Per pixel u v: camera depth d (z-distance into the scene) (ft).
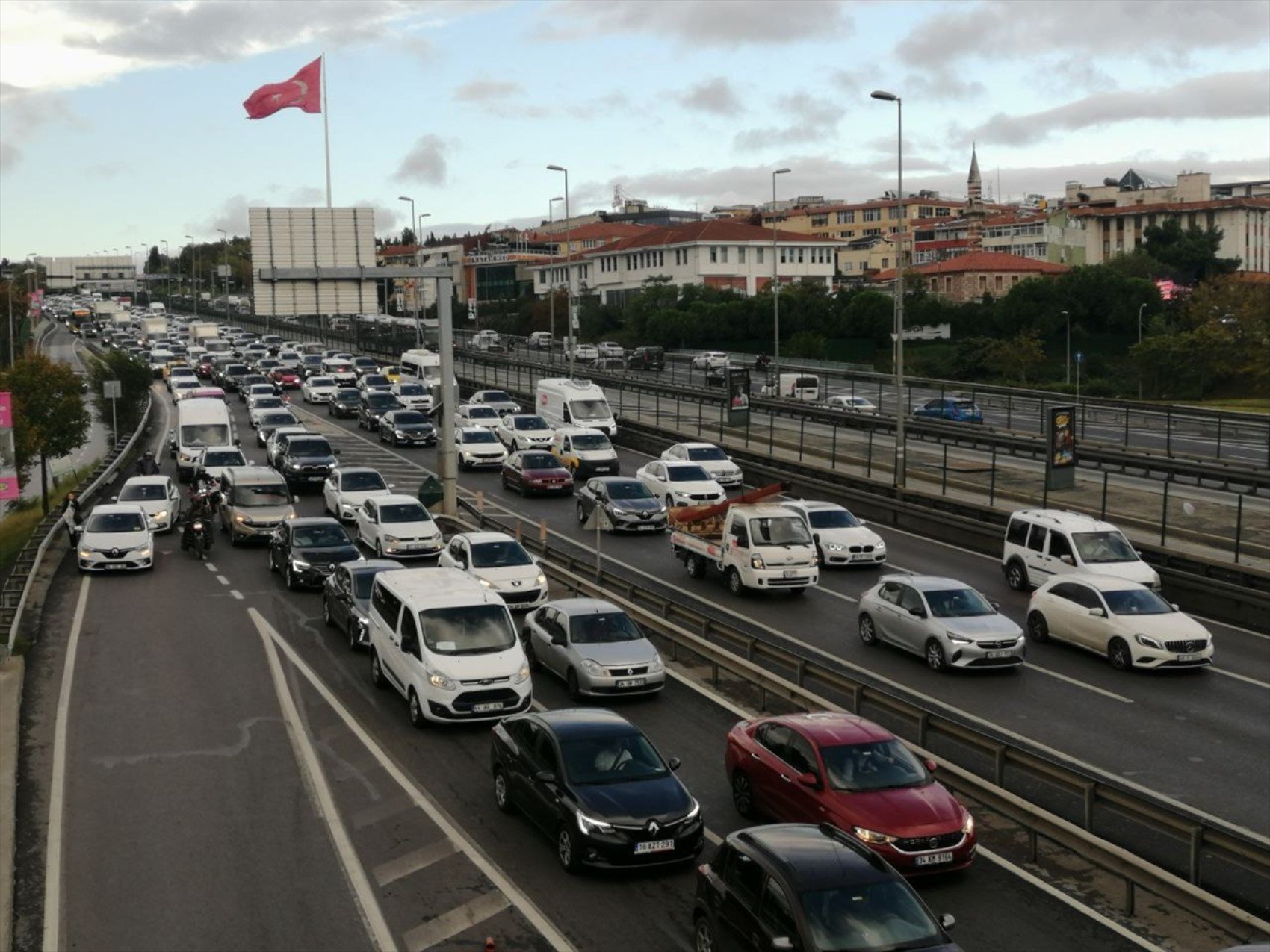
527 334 427.33
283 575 102.12
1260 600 90.33
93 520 108.47
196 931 41.55
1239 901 44.37
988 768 59.26
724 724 65.72
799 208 596.29
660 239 422.82
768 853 37.37
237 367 276.21
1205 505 128.06
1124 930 41.70
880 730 50.24
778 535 96.53
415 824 51.26
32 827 50.85
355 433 206.39
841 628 87.81
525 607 89.15
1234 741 63.46
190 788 55.42
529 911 42.96
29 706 67.82
